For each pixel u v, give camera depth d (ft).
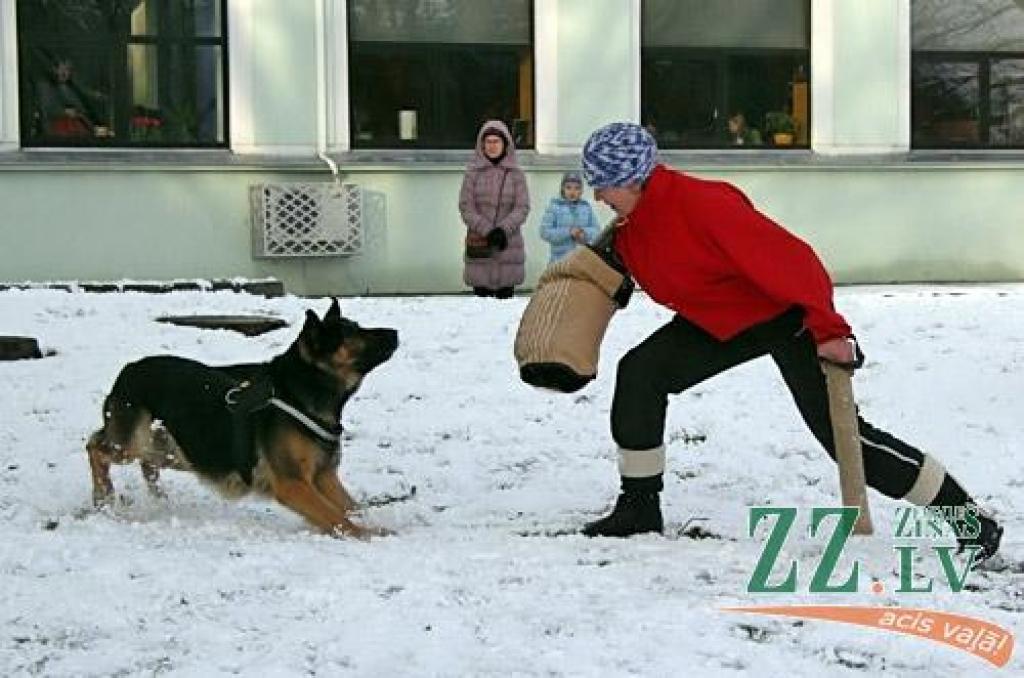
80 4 64.85
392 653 17.10
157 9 65.72
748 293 21.58
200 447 24.06
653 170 21.40
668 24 71.56
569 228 58.08
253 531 23.57
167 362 25.13
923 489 21.84
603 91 69.87
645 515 23.39
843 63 72.64
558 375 22.65
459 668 16.58
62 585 20.01
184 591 19.63
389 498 27.25
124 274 64.49
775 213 71.72
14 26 63.57
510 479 28.58
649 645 17.22
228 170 65.26
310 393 23.34
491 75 69.51
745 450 30.07
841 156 72.13
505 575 20.27
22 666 17.08
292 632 17.90
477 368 36.32
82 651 17.49
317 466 23.59
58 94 64.80
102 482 25.72
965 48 74.79
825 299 20.89
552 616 18.29
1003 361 36.86
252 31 65.77
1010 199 73.97
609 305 22.93
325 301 45.60
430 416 32.63
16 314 41.32
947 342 39.11
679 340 22.66
